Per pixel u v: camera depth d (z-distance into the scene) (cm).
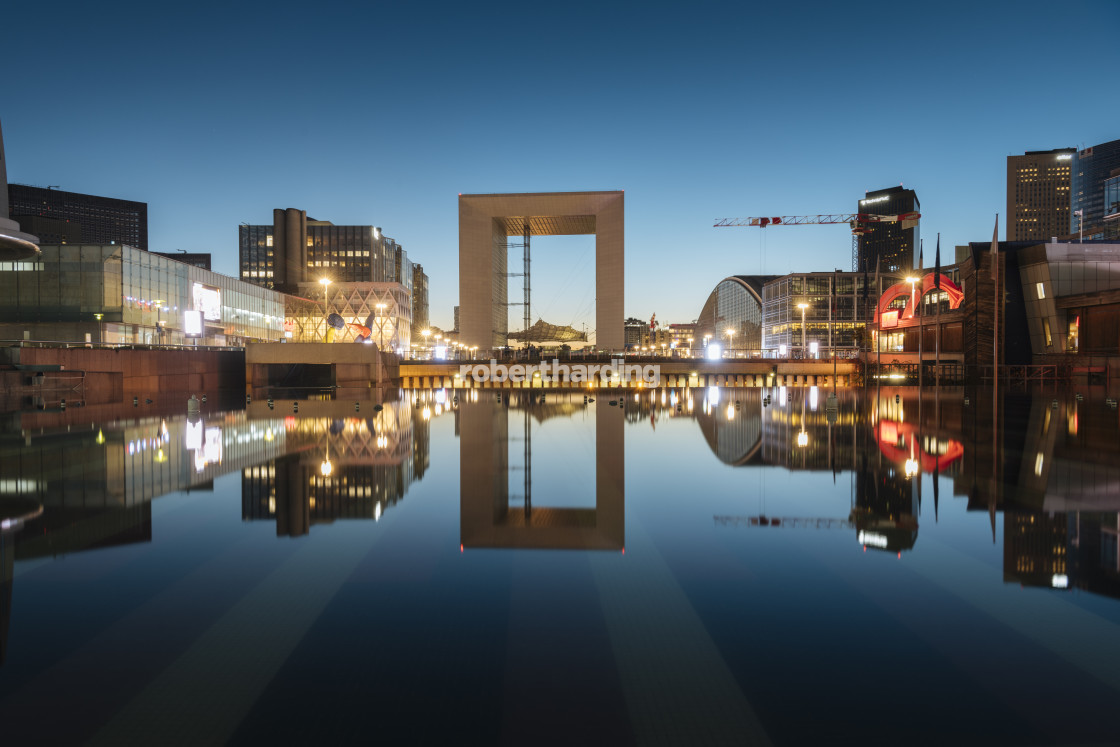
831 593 493
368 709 326
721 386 5988
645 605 471
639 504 841
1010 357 5953
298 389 4831
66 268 6794
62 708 329
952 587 503
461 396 3978
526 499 877
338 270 18850
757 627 429
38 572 556
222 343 9288
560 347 17712
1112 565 557
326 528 714
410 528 714
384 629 430
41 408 2711
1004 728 303
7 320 6812
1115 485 945
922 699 331
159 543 650
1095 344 5300
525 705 329
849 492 911
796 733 301
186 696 341
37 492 923
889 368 7331
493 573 552
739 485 977
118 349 3709
